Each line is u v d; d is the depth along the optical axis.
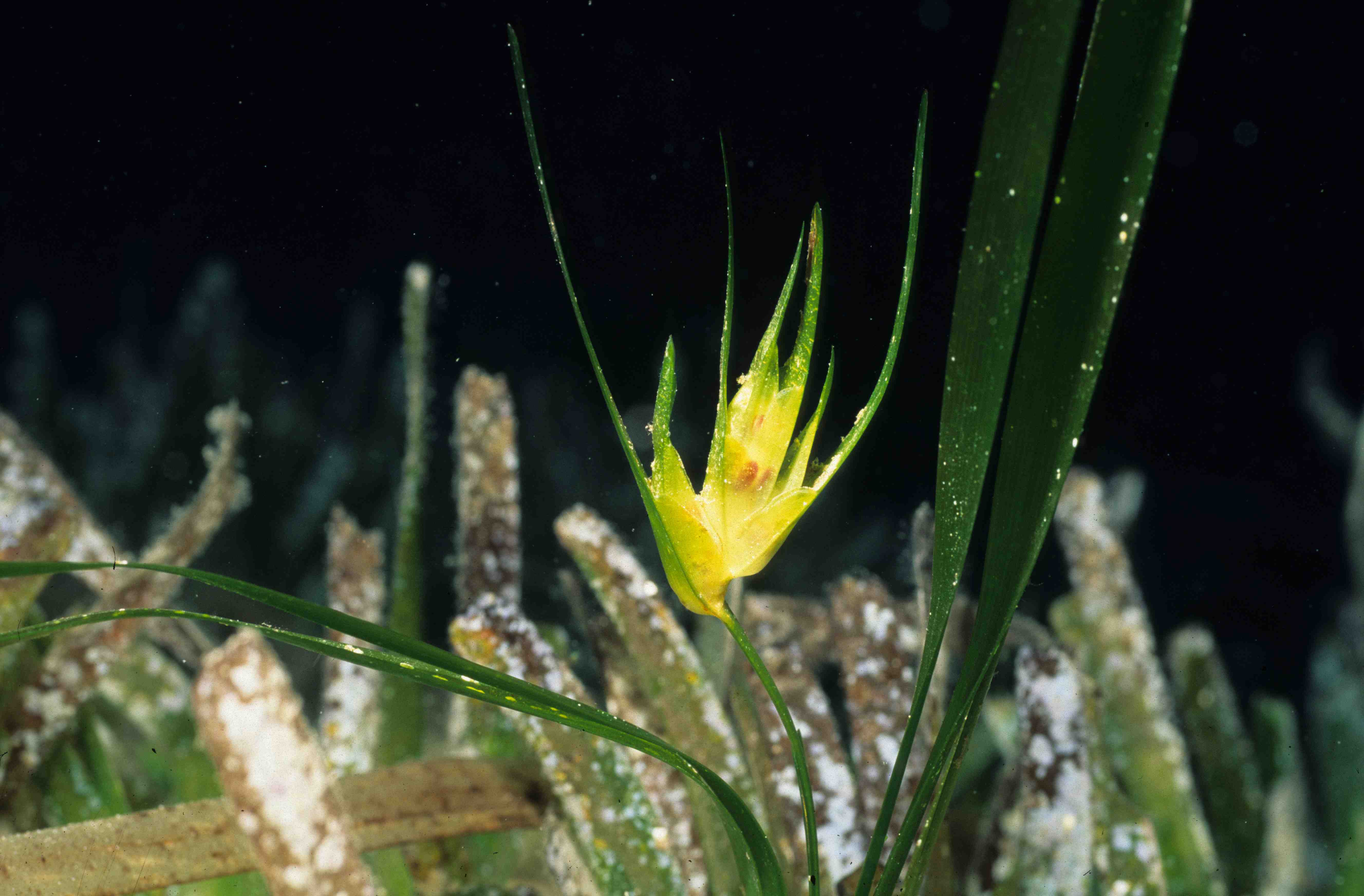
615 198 0.44
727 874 0.22
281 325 0.96
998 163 0.16
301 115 0.36
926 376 0.61
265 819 0.18
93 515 0.23
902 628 0.24
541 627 0.26
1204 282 0.54
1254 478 0.71
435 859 0.23
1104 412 0.22
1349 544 0.31
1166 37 0.16
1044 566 0.23
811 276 0.17
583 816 0.21
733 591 0.23
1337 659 0.29
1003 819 0.22
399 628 0.25
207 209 0.37
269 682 0.18
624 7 0.38
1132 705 0.25
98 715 0.27
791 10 0.43
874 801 0.22
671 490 0.16
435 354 0.81
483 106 0.29
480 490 0.24
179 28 0.37
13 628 0.21
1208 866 0.24
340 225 0.89
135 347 0.77
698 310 0.74
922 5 0.50
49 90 0.40
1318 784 0.29
